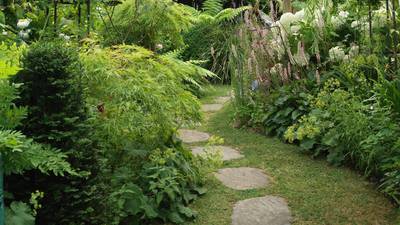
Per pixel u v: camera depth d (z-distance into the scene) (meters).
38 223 2.36
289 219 2.98
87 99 2.92
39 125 2.36
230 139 4.87
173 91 3.40
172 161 3.23
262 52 5.21
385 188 3.24
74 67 2.53
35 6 4.20
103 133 2.91
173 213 2.93
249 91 5.43
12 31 3.88
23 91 2.37
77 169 2.37
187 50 8.78
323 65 5.12
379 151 3.43
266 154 4.30
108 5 4.98
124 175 2.93
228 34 8.34
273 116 5.00
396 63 4.05
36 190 2.26
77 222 2.42
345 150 3.90
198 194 3.32
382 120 3.48
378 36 4.64
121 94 3.00
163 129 3.29
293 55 5.29
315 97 4.71
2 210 1.97
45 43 2.56
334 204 3.15
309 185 3.50
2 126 2.15
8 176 2.31
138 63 3.39
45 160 2.14
